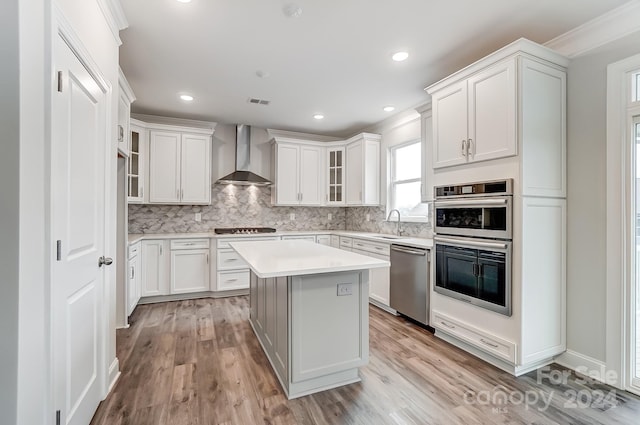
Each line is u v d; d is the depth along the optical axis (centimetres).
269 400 193
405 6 202
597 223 222
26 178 106
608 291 216
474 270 248
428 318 304
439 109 282
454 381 216
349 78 313
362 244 416
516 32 232
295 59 274
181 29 228
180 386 207
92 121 169
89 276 165
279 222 525
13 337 101
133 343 275
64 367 136
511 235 221
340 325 209
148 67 288
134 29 227
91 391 170
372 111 416
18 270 102
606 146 217
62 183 132
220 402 190
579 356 230
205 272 420
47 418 120
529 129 218
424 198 339
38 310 115
